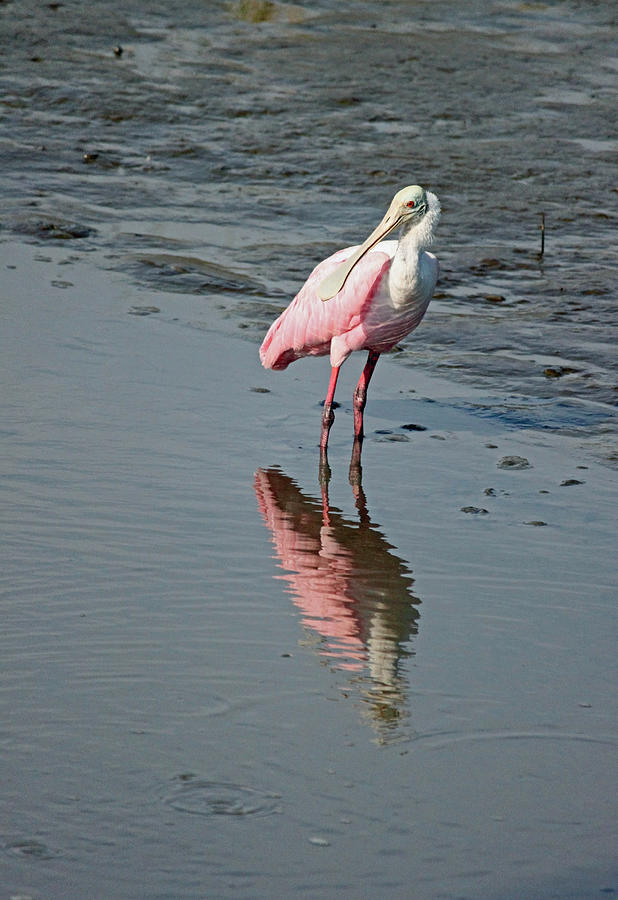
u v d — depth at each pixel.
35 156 21.97
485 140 24.11
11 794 7.02
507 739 7.76
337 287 12.66
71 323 15.52
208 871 6.48
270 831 6.79
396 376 14.91
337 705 8.06
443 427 13.49
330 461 12.48
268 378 14.57
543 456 12.78
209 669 8.42
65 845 6.63
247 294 17.06
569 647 8.95
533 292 17.59
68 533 10.41
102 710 7.87
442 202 20.95
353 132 24.12
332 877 6.46
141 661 8.48
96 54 27.45
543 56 29.53
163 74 26.61
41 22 28.92
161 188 21.06
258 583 9.77
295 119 24.59
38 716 7.78
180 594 9.48
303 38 29.53
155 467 11.91
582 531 10.99
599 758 7.58
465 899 6.34
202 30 29.73
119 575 9.72
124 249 18.36
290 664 8.54
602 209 21.14
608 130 25.03
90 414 13.03
